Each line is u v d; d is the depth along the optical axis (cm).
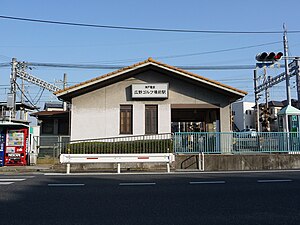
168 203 700
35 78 3338
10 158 1708
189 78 1783
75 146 1544
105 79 1762
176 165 1530
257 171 1343
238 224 543
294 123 1784
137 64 1762
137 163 1491
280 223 547
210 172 1305
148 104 1816
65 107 3209
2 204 696
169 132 1786
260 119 4256
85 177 1141
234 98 1850
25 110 3028
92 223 553
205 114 2311
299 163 1552
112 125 1800
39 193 819
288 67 2345
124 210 640
